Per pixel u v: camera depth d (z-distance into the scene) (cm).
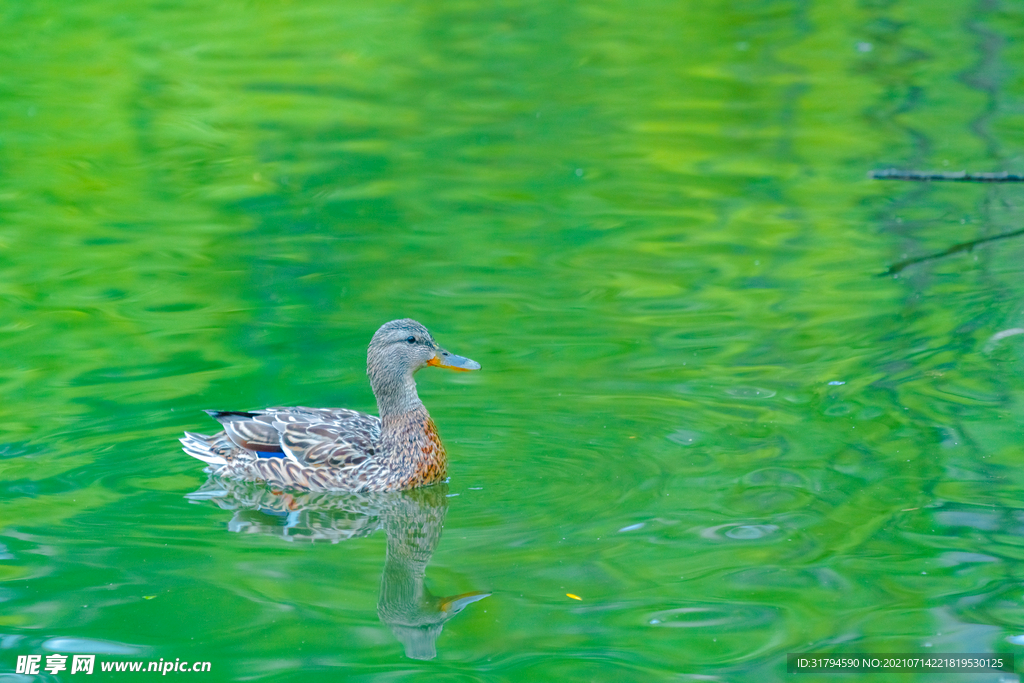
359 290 1673
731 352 1452
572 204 2064
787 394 1325
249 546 1036
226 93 2742
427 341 1191
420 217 2003
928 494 1091
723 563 982
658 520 1057
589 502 1098
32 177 2195
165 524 1070
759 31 3183
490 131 2491
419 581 969
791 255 1806
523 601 934
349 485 1161
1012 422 1233
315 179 2200
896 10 3266
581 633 888
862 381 1355
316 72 2903
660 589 945
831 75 2809
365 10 3425
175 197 2105
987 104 2566
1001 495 1085
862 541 1010
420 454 1151
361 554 1026
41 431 1234
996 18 3150
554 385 1361
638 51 3055
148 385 1359
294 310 1602
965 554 987
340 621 909
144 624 898
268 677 833
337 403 1327
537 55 3055
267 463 1173
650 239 1894
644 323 1552
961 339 1465
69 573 970
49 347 1465
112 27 3228
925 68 2814
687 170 2244
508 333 1523
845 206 2033
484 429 1263
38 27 3203
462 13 3431
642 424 1259
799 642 870
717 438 1223
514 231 1936
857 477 1129
